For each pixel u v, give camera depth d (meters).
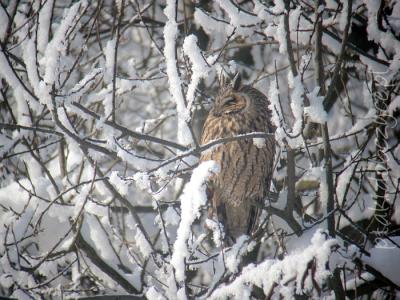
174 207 9.56
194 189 7.82
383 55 10.81
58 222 10.80
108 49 8.88
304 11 10.91
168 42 8.38
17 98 10.63
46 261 9.93
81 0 9.03
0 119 12.55
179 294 8.09
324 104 8.34
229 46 12.87
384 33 10.51
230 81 12.10
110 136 8.72
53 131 9.21
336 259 8.29
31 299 8.90
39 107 10.01
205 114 13.50
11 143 10.64
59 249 10.56
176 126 16.30
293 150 8.74
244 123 11.57
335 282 8.61
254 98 11.94
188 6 13.57
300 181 12.34
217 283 8.37
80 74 13.61
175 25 8.34
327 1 11.29
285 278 7.45
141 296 9.39
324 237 7.23
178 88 8.47
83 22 13.80
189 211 7.86
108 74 10.65
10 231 10.55
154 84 14.22
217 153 11.27
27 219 10.74
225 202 11.34
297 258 7.30
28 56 8.42
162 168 8.62
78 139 8.63
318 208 12.73
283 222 10.13
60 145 10.62
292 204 9.09
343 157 13.42
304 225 9.37
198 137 13.41
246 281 7.77
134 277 10.27
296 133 8.17
